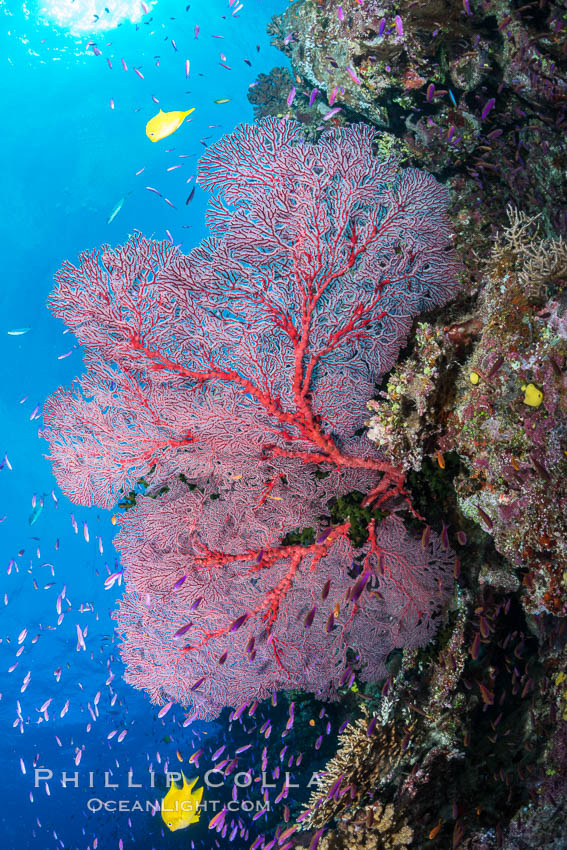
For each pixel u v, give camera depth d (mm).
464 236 5965
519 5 5066
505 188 5934
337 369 4840
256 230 4320
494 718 4734
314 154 4359
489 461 4133
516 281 4109
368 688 7344
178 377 4621
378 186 4520
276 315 4422
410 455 4605
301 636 5496
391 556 5008
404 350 5234
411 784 4699
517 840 4012
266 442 4695
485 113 5129
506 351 4020
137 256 4359
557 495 3629
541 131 5309
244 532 5238
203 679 4883
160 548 5496
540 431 3758
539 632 4484
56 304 4348
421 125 6391
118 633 5727
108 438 4910
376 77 6320
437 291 5004
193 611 5320
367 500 4910
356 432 5293
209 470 5031
